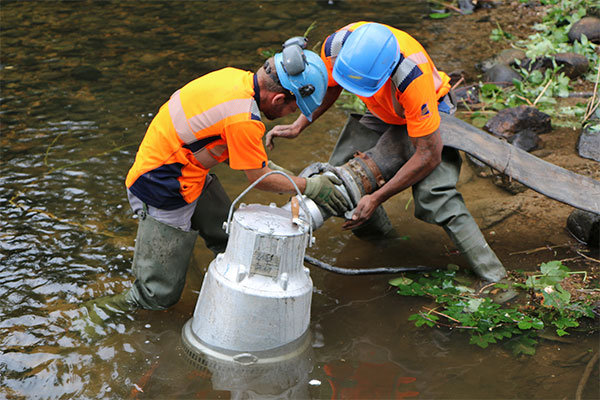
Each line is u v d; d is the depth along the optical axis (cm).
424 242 431
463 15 820
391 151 369
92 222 434
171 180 318
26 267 388
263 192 477
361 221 357
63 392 297
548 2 814
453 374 311
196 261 403
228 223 314
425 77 329
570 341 332
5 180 477
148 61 685
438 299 362
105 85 633
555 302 353
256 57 690
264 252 296
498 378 308
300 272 313
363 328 347
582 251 411
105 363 316
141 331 339
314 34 752
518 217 450
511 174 377
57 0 870
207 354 312
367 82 323
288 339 313
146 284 343
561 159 507
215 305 307
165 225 328
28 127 555
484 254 379
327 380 307
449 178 373
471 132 384
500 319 344
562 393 296
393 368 317
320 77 304
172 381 304
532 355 323
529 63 649
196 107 307
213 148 313
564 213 453
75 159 510
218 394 296
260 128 302
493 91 610
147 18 809
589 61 653
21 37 743
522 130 542
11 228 423
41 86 628
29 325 342
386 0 872
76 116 575
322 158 516
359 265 404
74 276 382
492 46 720
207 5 855
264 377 307
